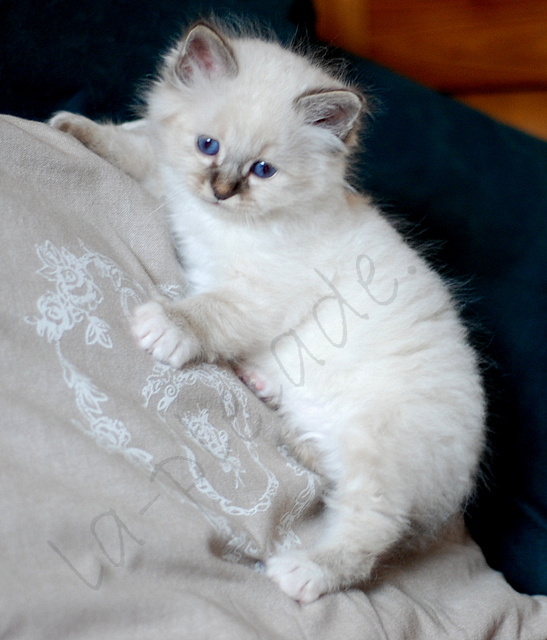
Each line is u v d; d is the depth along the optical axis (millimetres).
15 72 453
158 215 396
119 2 471
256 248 410
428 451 400
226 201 394
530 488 460
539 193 490
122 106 476
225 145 389
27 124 365
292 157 396
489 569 432
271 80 399
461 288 478
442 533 423
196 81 401
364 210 439
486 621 379
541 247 478
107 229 366
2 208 321
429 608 375
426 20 561
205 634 291
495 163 496
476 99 583
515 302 473
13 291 312
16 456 292
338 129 404
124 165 417
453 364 422
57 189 352
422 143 497
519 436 464
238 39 432
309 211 414
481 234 483
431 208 489
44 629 274
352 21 568
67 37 461
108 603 283
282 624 320
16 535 281
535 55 550
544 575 451
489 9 546
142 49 474
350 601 348
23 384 303
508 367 469
